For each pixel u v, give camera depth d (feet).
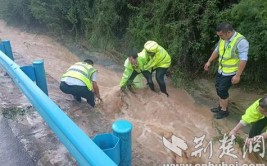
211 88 21.27
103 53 30.83
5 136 10.82
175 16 22.75
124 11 29.76
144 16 26.37
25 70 13.34
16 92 14.62
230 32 14.44
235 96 19.71
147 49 17.95
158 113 17.92
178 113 18.06
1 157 9.72
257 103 12.73
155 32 24.06
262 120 12.98
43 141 10.36
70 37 36.32
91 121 13.05
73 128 6.40
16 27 44.29
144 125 16.58
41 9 36.45
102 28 30.91
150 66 19.02
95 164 5.27
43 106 7.93
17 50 33.14
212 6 19.90
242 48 14.32
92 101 16.31
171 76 23.13
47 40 37.58
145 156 11.57
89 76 15.78
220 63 15.65
